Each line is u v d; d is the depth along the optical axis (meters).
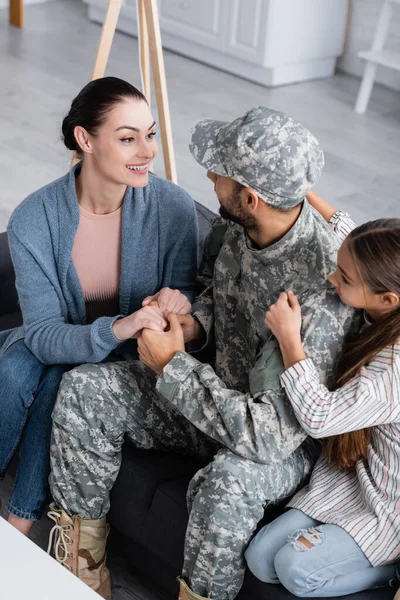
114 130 2.18
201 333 2.33
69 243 2.33
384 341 1.91
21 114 5.48
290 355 1.92
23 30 6.96
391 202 4.70
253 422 1.96
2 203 4.42
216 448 2.33
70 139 2.26
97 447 2.19
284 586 1.97
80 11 7.52
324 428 1.89
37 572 1.79
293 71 6.30
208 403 2.02
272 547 1.99
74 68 6.29
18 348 2.39
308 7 6.10
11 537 1.87
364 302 1.91
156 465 2.28
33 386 2.33
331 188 4.79
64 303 2.41
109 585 2.35
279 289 2.09
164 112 3.12
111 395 2.20
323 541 1.96
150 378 2.27
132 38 6.95
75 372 2.20
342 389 1.91
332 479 2.10
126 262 2.40
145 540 2.25
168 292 2.30
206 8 6.28
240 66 6.32
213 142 2.01
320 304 1.98
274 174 1.92
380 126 5.71
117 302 2.50
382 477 1.99
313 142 1.96
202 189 4.73
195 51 6.55
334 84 6.39
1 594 1.73
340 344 1.98
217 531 1.98
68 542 2.25
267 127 1.93
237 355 2.27
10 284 2.93
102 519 2.27
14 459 2.52
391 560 1.98
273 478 2.04
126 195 2.36
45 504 2.46
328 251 2.05
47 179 4.72
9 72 6.11
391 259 1.84
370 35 6.37
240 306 2.21
